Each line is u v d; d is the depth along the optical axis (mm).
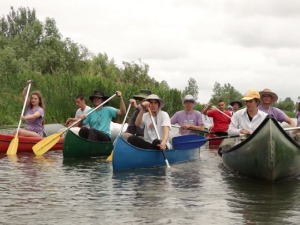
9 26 66375
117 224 4234
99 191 5688
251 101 7227
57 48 42062
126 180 6484
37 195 5414
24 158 8930
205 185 6176
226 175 7055
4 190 5672
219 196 5461
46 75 23688
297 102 9500
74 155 9242
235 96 77688
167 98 26234
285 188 6023
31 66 39281
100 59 43531
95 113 9977
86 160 8820
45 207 4844
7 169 7387
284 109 74562
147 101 8094
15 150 9492
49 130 11992
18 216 4480
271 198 5371
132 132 8836
